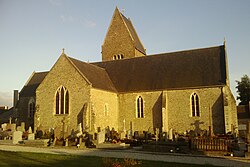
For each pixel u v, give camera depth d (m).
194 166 15.30
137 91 40.66
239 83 69.06
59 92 38.03
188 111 37.28
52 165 14.88
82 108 35.94
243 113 54.25
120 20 54.12
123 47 53.06
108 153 21.62
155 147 24.11
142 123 39.78
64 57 38.59
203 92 36.88
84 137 29.23
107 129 34.53
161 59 44.09
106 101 39.09
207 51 41.53
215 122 35.56
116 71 45.75
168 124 38.00
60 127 32.56
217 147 22.23
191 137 24.88
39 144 27.28
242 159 18.86
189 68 40.38
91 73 40.16
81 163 15.55
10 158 17.14
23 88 51.81
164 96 38.69
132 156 19.88
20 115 49.38
